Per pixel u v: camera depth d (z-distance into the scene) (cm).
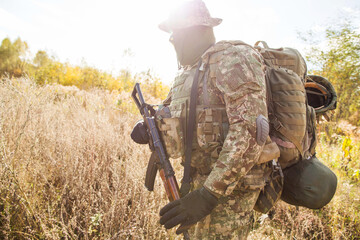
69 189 202
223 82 107
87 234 164
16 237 162
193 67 129
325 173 140
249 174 117
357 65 704
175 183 127
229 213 117
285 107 125
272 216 238
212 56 117
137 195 195
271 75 130
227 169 100
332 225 222
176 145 124
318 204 136
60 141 247
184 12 124
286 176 140
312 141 157
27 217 166
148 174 152
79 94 525
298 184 137
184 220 104
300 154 135
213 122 114
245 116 100
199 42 127
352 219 221
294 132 125
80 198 194
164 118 127
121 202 187
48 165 229
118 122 371
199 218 103
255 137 100
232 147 100
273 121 126
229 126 108
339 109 702
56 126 304
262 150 114
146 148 280
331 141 507
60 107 385
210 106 115
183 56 130
